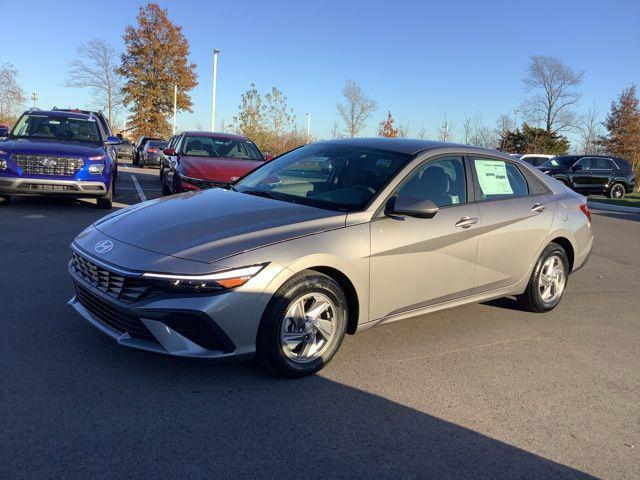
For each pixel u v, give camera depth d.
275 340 3.55
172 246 3.46
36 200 11.25
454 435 3.22
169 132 55.28
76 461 2.71
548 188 5.62
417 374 4.00
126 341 3.41
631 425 3.48
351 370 3.98
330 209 4.05
